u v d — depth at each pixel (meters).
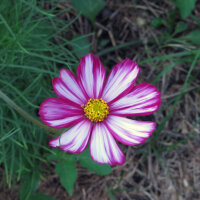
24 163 0.26
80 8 0.31
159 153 0.31
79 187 0.29
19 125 0.24
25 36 0.23
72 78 0.21
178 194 0.30
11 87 0.23
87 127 0.21
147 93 0.21
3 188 0.28
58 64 0.29
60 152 0.24
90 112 0.21
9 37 0.22
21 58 0.23
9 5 0.24
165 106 0.31
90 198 0.29
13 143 0.24
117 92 0.22
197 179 0.30
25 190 0.26
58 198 0.29
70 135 0.20
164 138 0.31
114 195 0.29
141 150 0.30
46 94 0.26
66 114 0.21
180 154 0.31
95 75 0.21
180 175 0.30
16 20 0.23
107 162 0.20
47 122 0.20
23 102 0.25
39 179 0.27
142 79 0.31
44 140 0.27
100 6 0.31
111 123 0.21
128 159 0.30
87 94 0.21
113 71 0.22
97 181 0.30
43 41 0.25
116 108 0.21
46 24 0.27
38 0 0.29
